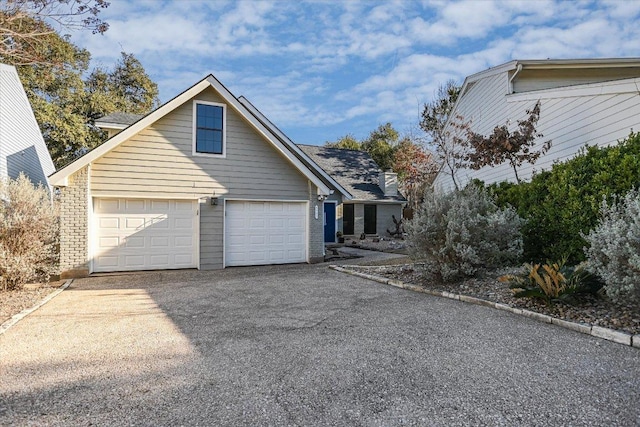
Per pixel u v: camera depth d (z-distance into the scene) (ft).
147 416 8.66
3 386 10.26
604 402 8.97
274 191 36.19
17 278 23.17
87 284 25.99
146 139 31.58
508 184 32.35
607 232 14.84
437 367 11.14
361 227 63.77
